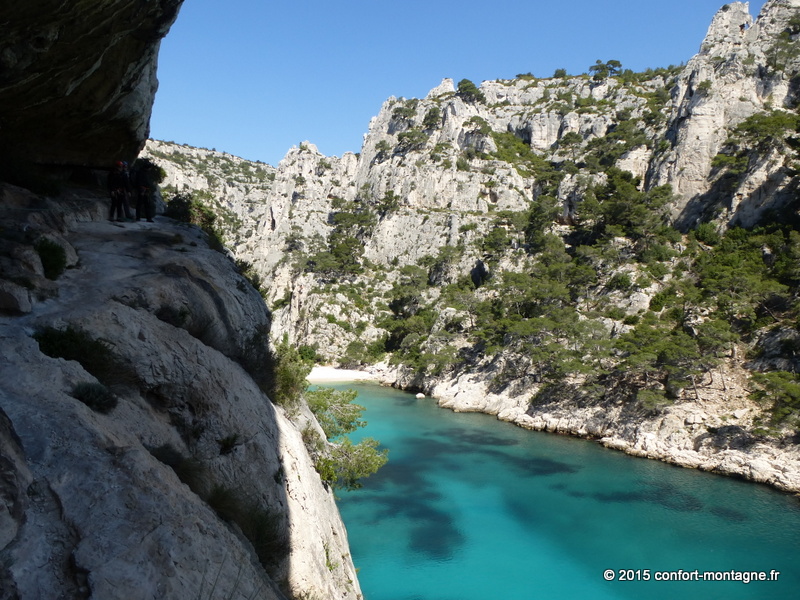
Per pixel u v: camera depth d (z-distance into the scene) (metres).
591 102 173.50
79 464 7.12
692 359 62.97
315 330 123.94
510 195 148.75
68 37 13.73
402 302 129.75
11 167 19.56
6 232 13.33
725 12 121.44
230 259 24.34
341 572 17.06
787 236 85.19
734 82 109.06
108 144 24.94
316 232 163.50
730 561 34.59
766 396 55.31
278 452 15.47
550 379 72.44
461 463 53.50
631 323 78.50
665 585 31.70
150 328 12.65
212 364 14.06
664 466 53.31
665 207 104.75
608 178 122.38
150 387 11.75
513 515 41.22
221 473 12.48
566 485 47.69
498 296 101.75
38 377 8.57
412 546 36.06
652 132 129.50
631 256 96.69
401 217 150.00
